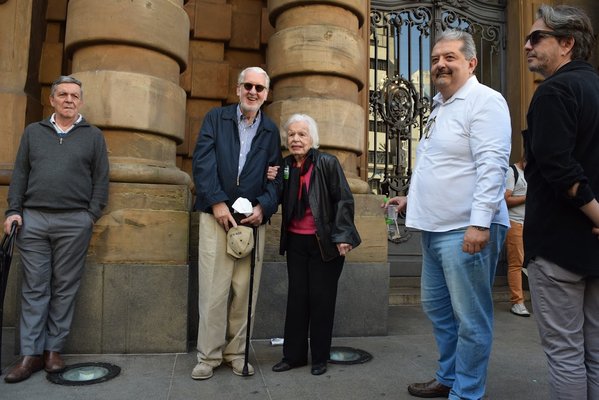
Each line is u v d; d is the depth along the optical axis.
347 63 4.47
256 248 3.26
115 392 2.86
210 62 5.32
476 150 2.52
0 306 3.09
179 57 4.12
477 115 2.54
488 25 6.86
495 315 5.28
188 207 3.85
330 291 3.30
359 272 4.27
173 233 3.73
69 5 4.01
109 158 3.78
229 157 3.18
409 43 6.46
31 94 4.56
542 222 2.01
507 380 3.20
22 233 3.18
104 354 3.57
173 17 4.04
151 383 3.01
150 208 3.72
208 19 5.32
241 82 3.24
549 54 2.06
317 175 3.28
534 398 2.89
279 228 4.20
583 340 2.02
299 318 3.35
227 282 3.19
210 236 3.16
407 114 6.39
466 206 2.58
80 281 3.47
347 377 3.19
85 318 3.57
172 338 3.65
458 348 2.65
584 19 2.01
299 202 3.32
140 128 3.81
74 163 3.25
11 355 3.50
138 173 3.73
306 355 3.40
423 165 2.79
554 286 1.99
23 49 4.45
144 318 3.62
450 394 2.69
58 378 3.06
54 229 3.21
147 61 3.92
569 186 1.84
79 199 3.28
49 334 3.27
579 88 1.92
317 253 3.30
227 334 3.38
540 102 1.93
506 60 6.88
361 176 5.54
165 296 3.65
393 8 6.45
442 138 2.67
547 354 2.06
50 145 3.24
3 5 4.43
